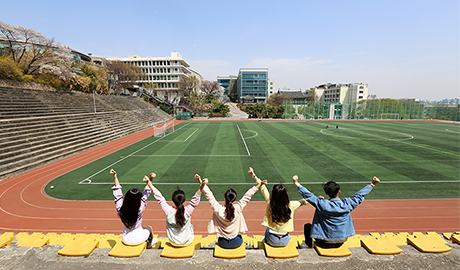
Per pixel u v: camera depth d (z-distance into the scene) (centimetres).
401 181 1204
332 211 326
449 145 2147
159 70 7925
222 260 341
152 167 1495
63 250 358
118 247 367
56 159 1655
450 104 5519
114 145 2238
